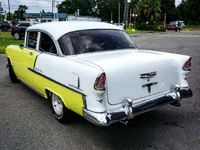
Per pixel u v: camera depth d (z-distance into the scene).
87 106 2.68
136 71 2.84
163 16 93.56
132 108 2.78
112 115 2.60
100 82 2.53
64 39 3.42
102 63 2.77
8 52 5.44
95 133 3.27
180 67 3.35
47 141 3.04
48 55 3.58
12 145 2.94
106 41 3.66
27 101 4.59
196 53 10.58
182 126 3.44
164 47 13.58
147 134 3.22
